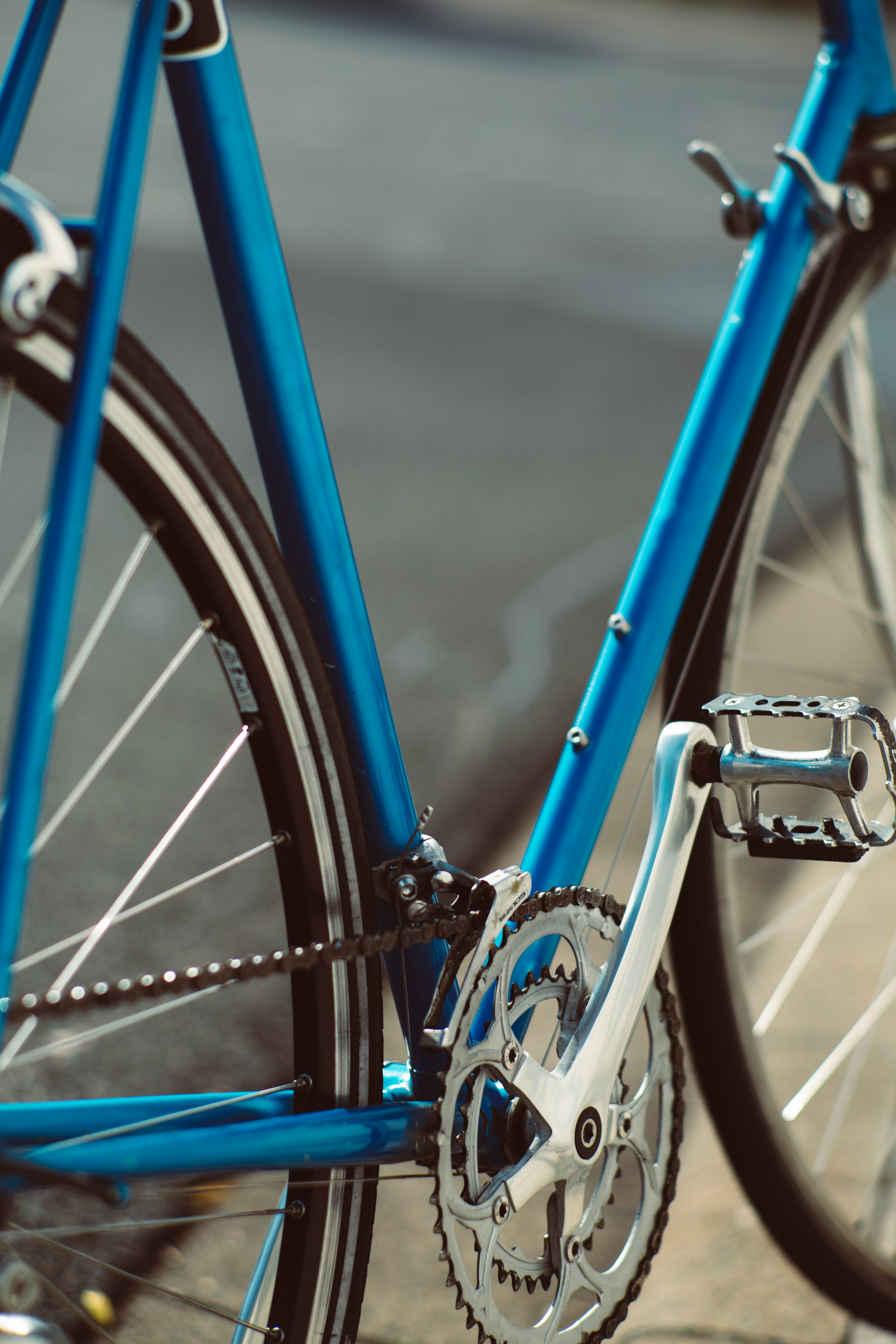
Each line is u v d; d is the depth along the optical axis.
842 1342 1.39
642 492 4.49
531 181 9.97
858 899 2.23
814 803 2.60
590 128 12.27
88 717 2.88
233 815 2.56
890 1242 1.46
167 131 9.26
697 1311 1.44
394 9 17.98
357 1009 0.92
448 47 16.16
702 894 1.20
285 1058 1.88
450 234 8.10
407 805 0.98
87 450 0.67
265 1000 2.02
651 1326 1.42
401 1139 0.90
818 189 1.15
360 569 3.79
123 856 2.38
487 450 4.81
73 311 0.72
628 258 7.98
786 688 2.85
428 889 0.93
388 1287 1.48
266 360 0.88
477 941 0.89
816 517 4.07
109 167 0.71
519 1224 1.54
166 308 5.70
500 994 0.89
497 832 2.54
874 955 2.06
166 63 0.82
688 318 6.84
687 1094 1.82
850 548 3.78
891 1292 1.34
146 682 3.05
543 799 2.66
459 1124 0.90
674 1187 1.04
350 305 6.42
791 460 4.73
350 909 0.92
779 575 3.57
